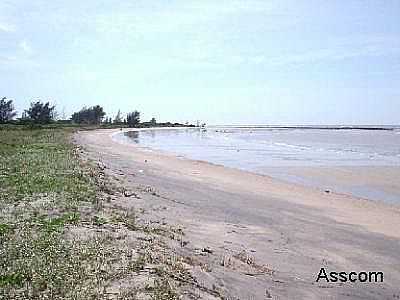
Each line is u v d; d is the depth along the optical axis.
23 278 8.95
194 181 28.16
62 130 85.81
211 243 13.66
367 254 14.29
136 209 16.72
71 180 20.38
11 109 107.88
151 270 9.68
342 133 159.25
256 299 9.73
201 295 9.05
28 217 13.44
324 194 25.75
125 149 54.38
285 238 15.41
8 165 25.06
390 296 11.04
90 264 9.62
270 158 48.81
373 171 37.12
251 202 21.97
